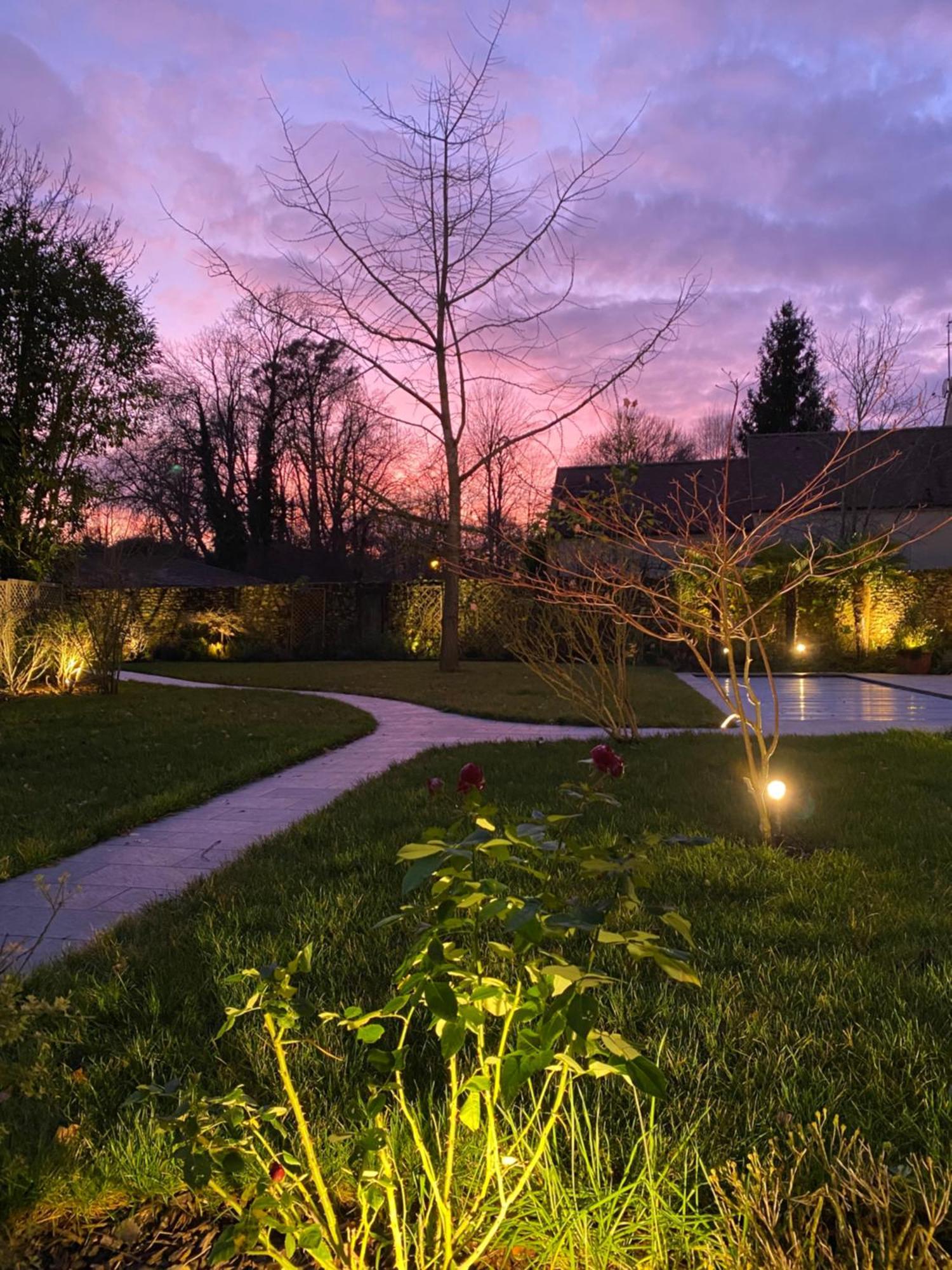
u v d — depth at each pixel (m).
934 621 20.94
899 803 5.82
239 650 24.83
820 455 25.70
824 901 3.90
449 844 1.57
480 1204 1.71
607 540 6.43
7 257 14.15
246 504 43.62
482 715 11.94
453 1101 1.60
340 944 3.44
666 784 6.52
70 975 3.19
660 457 34.28
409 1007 1.63
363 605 24.75
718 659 21.34
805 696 15.02
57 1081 2.39
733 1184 1.72
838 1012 2.79
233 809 6.45
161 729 10.30
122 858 5.12
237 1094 1.57
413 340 15.66
